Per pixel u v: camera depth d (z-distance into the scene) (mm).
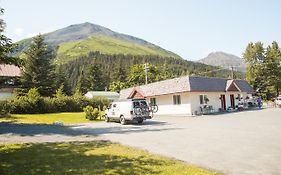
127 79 101125
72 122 31578
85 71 112312
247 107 46344
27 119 34438
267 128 18812
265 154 10789
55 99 50375
